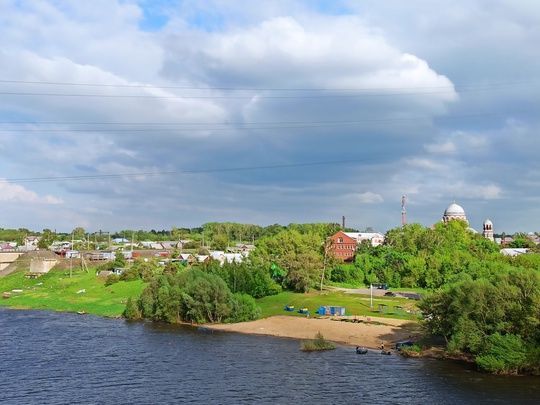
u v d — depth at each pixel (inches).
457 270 7204.7
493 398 2768.2
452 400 2748.5
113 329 5162.4
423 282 7726.4
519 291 3398.1
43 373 3415.4
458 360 3678.6
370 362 3649.1
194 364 3622.0
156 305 5762.8
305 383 3125.0
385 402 2743.6
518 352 3198.8
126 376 3321.9
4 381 3230.8
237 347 4197.8
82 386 3110.2
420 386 3019.2
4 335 4842.5
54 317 6112.2
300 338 4554.6
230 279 6259.8
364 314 5388.8
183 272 6038.4
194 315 5418.3
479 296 3417.8
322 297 6451.8
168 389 3034.0
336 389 2992.1
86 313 6392.7
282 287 6983.3
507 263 6678.2
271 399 2829.7
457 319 3516.2
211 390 3004.4
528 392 2869.1
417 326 4714.6
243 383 3137.3
